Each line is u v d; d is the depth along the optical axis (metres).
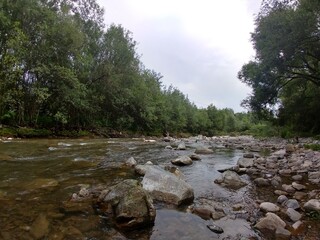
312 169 8.47
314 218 4.32
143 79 48.62
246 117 124.62
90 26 35.00
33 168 7.55
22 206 4.36
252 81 28.02
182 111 69.12
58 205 4.49
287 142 24.80
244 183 6.76
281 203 5.14
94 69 34.34
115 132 36.91
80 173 7.19
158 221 4.05
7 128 20.39
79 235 3.44
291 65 22.72
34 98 24.16
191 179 7.27
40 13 23.58
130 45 38.81
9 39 20.77
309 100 33.06
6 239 3.20
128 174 7.20
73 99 26.33
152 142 22.58
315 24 17.86
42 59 23.84
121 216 3.84
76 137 26.22
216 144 22.36
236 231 3.78
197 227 3.86
